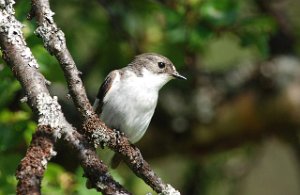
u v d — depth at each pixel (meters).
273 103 13.68
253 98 13.73
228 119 13.62
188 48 12.08
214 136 13.67
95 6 13.43
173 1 11.55
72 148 5.13
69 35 12.52
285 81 13.80
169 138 13.43
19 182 4.56
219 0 11.38
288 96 13.70
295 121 13.80
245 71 14.13
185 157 13.99
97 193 9.04
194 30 11.48
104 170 5.12
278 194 17.05
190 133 13.49
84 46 13.74
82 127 5.60
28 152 4.75
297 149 14.45
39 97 5.19
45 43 5.57
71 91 5.58
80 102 5.58
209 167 14.45
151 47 12.60
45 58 8.90
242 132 13.88
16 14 8.87
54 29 5.60
